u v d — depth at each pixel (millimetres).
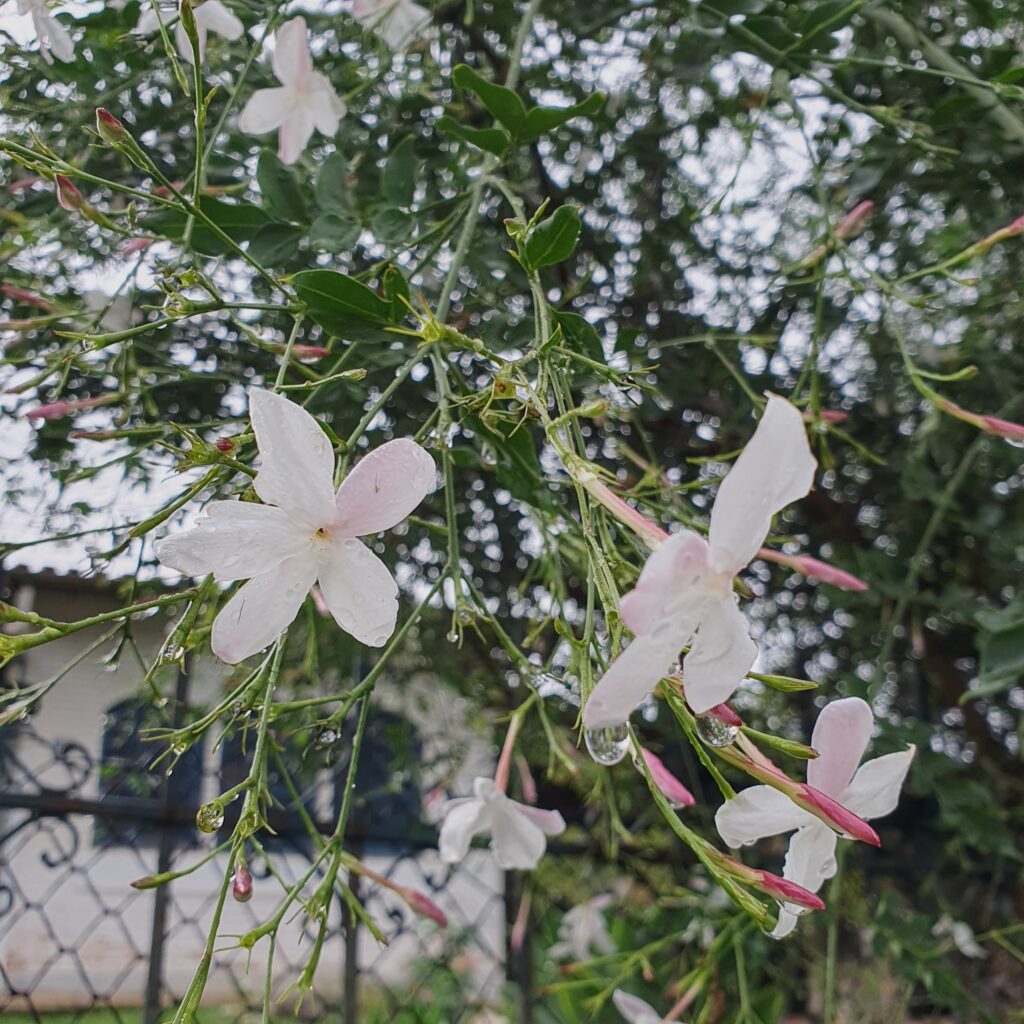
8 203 281
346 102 297
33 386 216
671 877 355
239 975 502
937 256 365
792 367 361
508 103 215
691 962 336
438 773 402
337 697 190
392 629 150
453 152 314
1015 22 337
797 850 166
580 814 399
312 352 212
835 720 167
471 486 333
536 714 346
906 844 381
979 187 326
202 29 250
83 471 230
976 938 323
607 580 149
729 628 133
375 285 247
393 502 151
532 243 185
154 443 231
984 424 237
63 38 243
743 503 131
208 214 230
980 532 321
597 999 305
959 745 410
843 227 286
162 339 278
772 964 371
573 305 334
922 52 286
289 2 262
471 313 286
